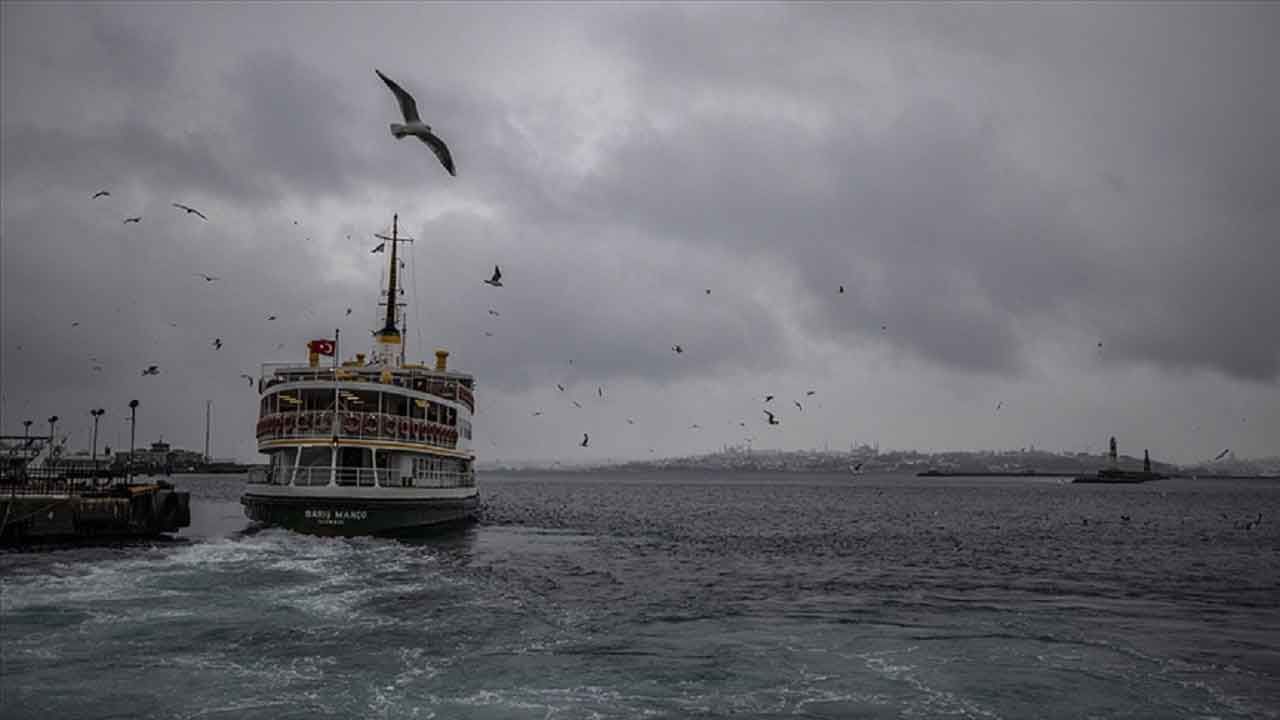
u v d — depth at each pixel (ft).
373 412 151.02
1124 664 69.82
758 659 69.62
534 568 127.65
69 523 150.82
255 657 67.21
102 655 66.64
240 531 180.34
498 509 336.49
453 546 152.76
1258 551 179.32
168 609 82.89
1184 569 144.77
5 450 260.42
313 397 157.89
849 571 135.03
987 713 56.75
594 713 55.47
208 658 66.54
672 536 202.18
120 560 115.14
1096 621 90.22
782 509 364.79
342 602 88.48
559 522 250.16
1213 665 70.28
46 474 198.08
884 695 60.23
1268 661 72.02
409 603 89.25
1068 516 322.75
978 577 129.18
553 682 62.34
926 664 68.69
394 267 195.52
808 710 56.70
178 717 53.47
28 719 52.60
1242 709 58.49
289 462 157.79
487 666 66.18
